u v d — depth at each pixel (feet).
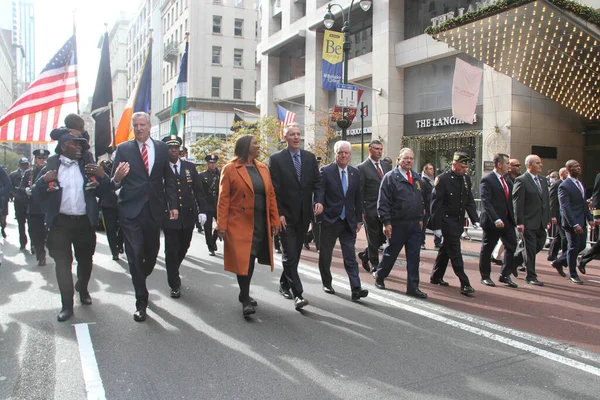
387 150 73.36
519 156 58.03
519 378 12.50
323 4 91.86
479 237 46.21
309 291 21.91
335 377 12.47
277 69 110.42
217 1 157.89
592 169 61.77
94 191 18.20
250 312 17.46
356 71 81.25
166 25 181.37
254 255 17.95
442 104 68.49
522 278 25.86
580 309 19.43
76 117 18.03
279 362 13.44
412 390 11.73
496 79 59.11
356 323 17.12
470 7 64.44
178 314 18.10
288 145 19.76
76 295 20.77
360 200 21.01
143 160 17.99
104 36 37.24
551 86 54.08
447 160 67.41
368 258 26.99
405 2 74.64
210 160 33.58
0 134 32.35
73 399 11.21
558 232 30.78
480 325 17.04
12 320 17.13
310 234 34.73
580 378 12.54
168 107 170.30
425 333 16.10
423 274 26.68
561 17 40.22
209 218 32.35
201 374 12.60
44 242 28.35
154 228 18.19
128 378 12.33
